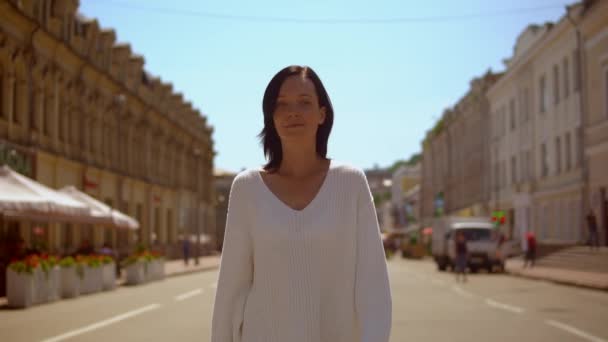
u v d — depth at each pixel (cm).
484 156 6469
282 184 286
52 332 1289
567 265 3559
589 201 3859
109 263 2502
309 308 274
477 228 3938
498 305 1783
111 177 4272
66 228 3509
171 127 5969
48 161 3231
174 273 3725
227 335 284
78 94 3691
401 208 12188
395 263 5872
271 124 297
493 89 6034
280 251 276
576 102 4069
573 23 3959
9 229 2808
